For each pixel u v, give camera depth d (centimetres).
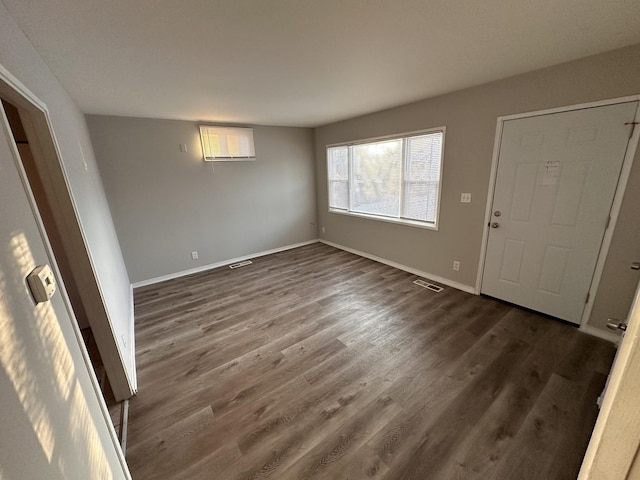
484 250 298
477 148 283
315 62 200
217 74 215
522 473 133
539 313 266
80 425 85
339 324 264
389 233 411
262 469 138
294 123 457
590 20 151
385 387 187
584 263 231
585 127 213
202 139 398
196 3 125
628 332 39
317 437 154
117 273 269
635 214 202
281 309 298
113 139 339
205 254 436
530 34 166
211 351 232
